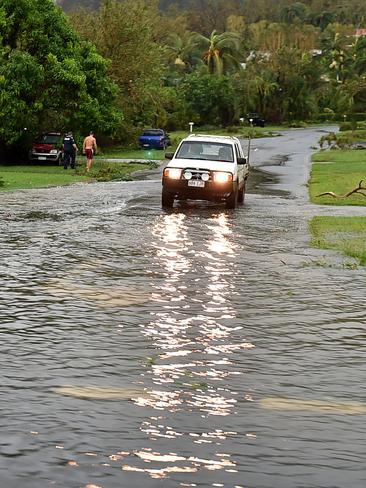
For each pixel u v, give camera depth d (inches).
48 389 305.9
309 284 538.6
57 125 2234.3
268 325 421.1
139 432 262.2
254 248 700.7
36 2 2119.8
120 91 2829.7
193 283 530.6
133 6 2874.0
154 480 224.8
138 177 1665.8
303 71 5738.2
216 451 247.3
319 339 394.6
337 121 5885.8
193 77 4906.5
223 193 1034.7
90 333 394.3
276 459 241.9
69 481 222.5
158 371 334.0
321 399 302.4
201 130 4621.1
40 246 684.7
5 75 1998.0
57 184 1434.5
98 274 555.5
